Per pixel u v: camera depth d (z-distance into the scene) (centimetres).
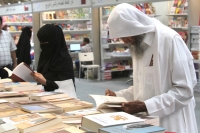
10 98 231
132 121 149
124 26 180
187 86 181
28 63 671
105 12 897
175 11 866
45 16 980
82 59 913
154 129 134
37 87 280
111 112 174
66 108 199
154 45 191
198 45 633
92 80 921
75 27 1044
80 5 718
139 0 585
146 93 197
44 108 190
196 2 637
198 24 644
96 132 140
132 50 200
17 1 1133
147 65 195
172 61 185
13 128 140
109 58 932
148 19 191
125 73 1023
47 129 149
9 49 491
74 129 145
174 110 185
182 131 193
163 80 190
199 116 476
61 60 291
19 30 1077
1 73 463
